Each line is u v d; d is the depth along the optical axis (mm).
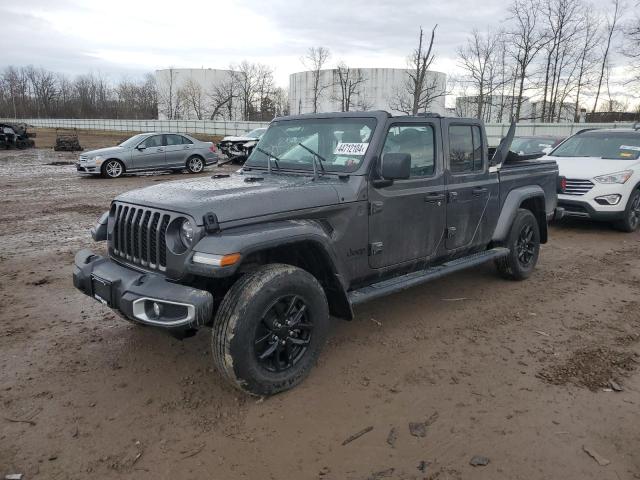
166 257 3381
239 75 67562
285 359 3627
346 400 3527
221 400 3516
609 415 3369
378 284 4402
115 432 3160
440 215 4820
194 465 2879
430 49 22156
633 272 6699
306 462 2904
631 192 8945
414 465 2883
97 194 13055
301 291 3523
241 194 3551
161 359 4098
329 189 3928
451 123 4918
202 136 50188
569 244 8352
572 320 5008
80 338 4480
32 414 3338
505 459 2932
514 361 4125
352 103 48688
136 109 84750
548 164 6574
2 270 6484
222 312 3283
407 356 4195
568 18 30359
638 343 4480
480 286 6023
